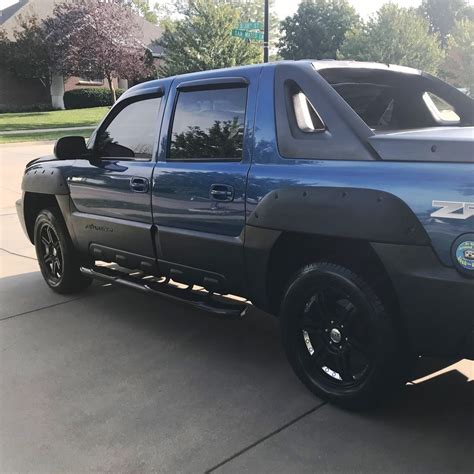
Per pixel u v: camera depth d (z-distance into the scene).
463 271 2.44
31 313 4.76
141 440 2.87
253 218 3.18
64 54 29.98
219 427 2.96
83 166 4.50
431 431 2.84
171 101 3.85
